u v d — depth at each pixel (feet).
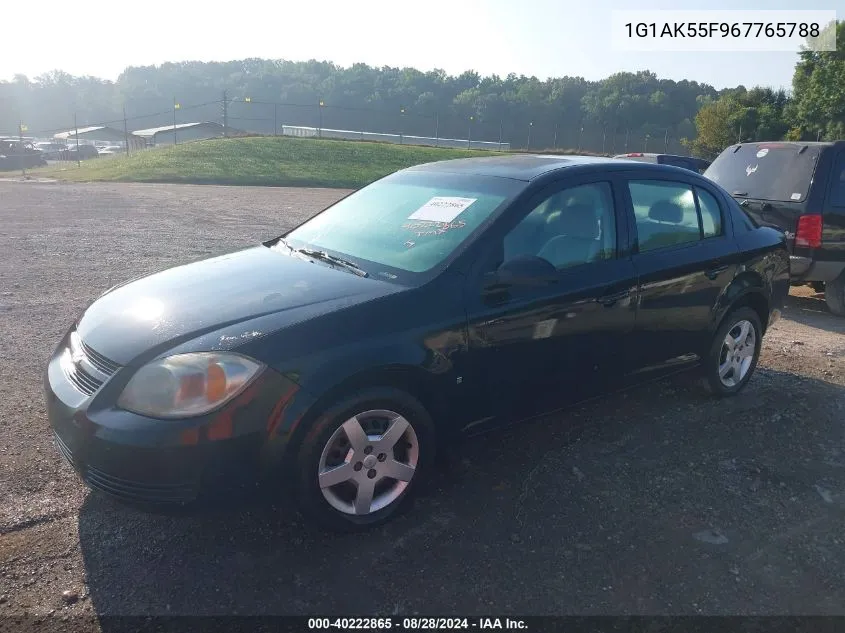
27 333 19.11
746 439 13.93
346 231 13.43
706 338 15.03
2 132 397.80
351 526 10.16
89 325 10.77
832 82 136.77
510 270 10.85
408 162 132.98
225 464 9.02
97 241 35.63
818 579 9.65
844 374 18.12
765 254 16.14
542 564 9.73
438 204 12.82
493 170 13.46
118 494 9.05
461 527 10.56
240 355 9.18
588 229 12.81
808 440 14.02
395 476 10.53
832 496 11.87
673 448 13.42
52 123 440.45
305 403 9.32
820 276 24.49
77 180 91.20
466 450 13.08
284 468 9.41
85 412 9.18
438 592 9.11
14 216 45.52
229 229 42.24
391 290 10.68
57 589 8.87
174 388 8.95
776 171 25.75
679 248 14.21
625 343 13.25
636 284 13.10
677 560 9.93
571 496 11.53
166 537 10.05
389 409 10.25
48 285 25.11
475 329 10.90
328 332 9.70
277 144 134.62
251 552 9.79
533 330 11.63
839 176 24.44
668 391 16.43
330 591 9.05
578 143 248.73
